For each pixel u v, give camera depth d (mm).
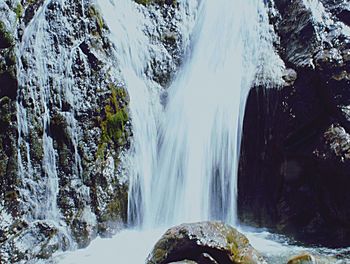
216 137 10625
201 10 12227
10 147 9500
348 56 10438
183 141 10719
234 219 10578
